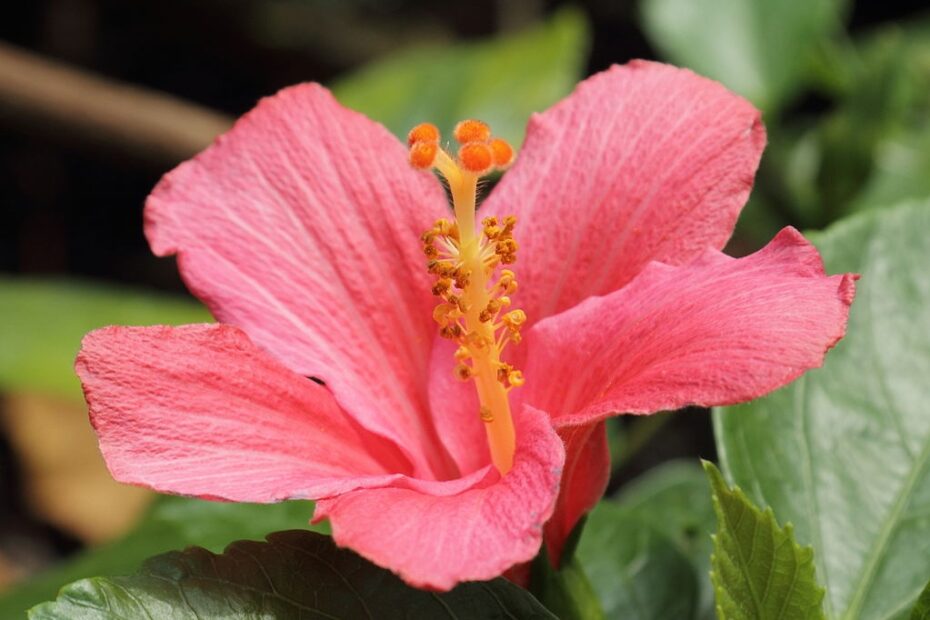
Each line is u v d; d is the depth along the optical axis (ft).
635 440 1.84
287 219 1.41
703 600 1.58
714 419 1.45
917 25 2.72
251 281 1.40
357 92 2.20
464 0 3.75
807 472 1.45
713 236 1.39
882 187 2.12
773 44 2.11
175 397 1.32
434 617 1.32
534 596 1.37
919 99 2.33
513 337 1.37
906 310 1.50
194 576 1.31
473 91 2.16
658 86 1.43
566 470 1.36
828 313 1.26
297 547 1.33
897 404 1.47
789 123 2.87
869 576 1.42
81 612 1.28
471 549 1.24
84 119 2.56
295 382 1.37
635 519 1.58
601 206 1.42
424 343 1.43
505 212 1.43
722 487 1.31
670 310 1.33
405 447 1.39
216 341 1.35
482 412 1.36
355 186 1.43
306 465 1.34
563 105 1.45
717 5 2.13
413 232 1.43
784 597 1.33
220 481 1.30
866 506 1.44
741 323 1.28
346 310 1.41
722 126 1.40
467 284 1.36
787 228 1.32
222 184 1.41
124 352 1.32
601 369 1.35
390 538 1.24
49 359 2.08
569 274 1.42
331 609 1.32
